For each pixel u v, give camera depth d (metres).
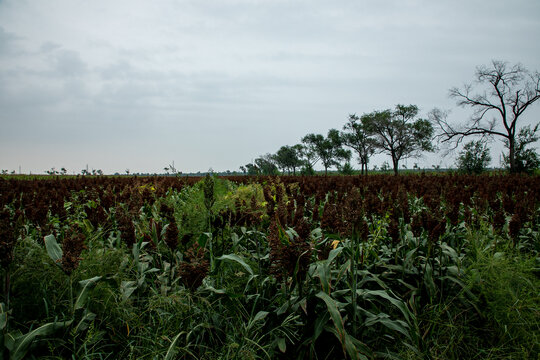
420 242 4.24
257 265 3.80
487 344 3.19
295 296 3.01
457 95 49.75
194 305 2.96
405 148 62.59
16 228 2.62
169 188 10.88
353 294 2.77
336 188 10.84
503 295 3.26
